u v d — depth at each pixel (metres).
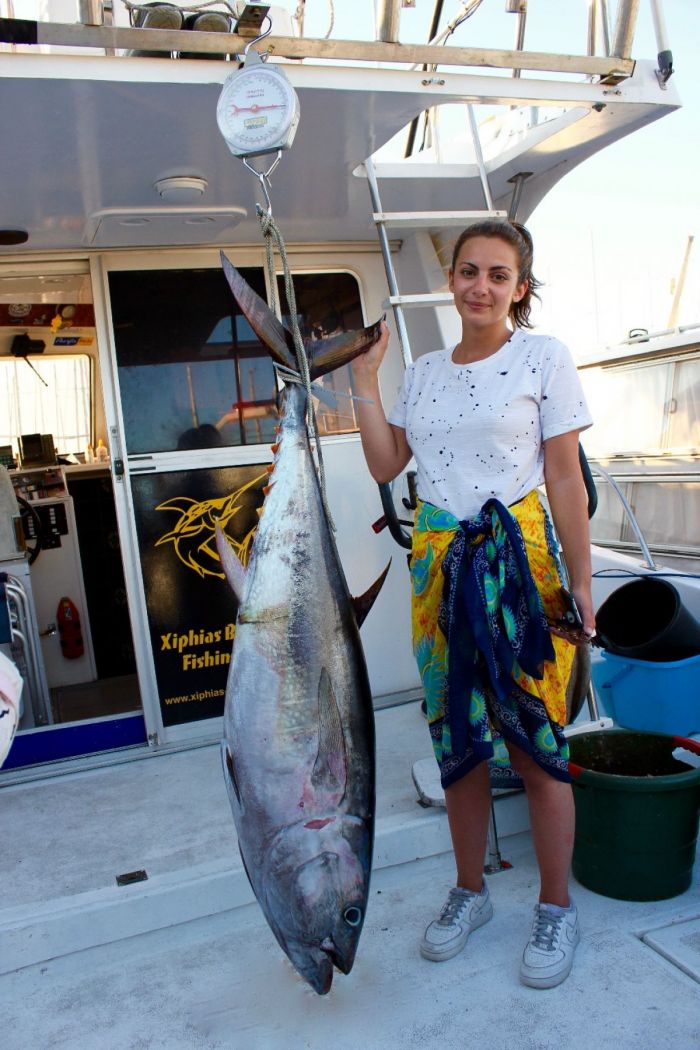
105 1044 2.21
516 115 3.95
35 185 3.12
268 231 1.98
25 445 5.80
